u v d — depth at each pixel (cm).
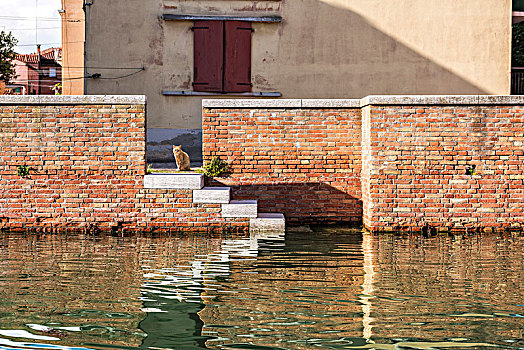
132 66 1535
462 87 1598
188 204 943
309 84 1578
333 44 1576
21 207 944
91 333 441
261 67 1572
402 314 490
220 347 413
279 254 750
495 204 956
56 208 944
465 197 955
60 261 700
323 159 1023
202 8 1550
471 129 952
